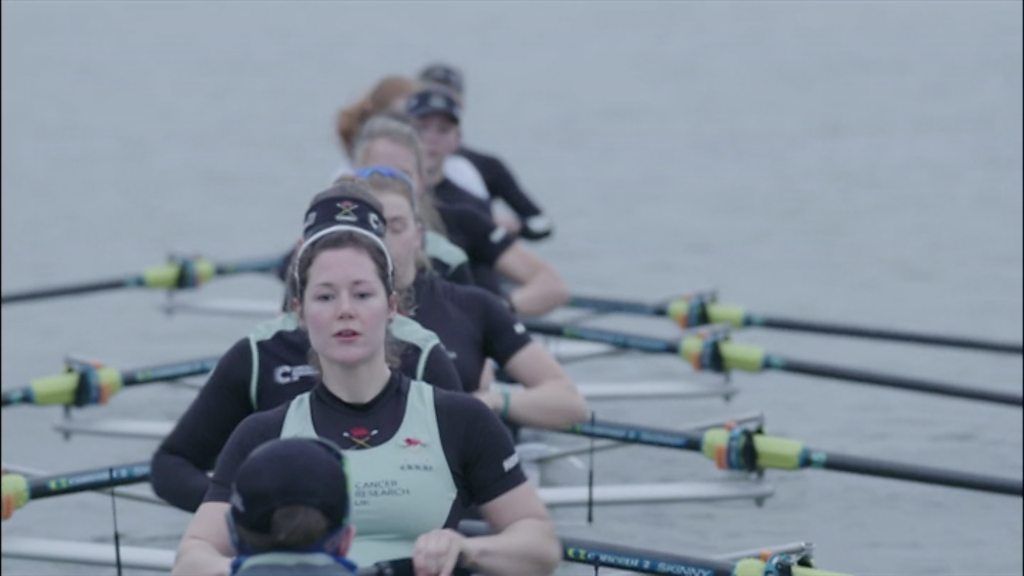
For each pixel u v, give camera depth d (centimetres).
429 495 2434
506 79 12769
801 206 8306
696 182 9019
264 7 16362
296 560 2011
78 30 15075
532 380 3531
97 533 4369
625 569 2858
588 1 16350
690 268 7212
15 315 6631
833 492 4709
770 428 5272
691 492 4019
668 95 11931
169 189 8994
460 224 4738
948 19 14638
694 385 5103
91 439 5184
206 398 2923
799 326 5253
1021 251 7300
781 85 12125
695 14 15625
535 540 2458
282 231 8112
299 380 2867
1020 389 5659
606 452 4938
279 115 11300
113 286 5825
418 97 4781
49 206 8588
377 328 2416
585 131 10712
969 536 4403
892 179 8825
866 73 12444
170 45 14412
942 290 6756
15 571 4088
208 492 2477
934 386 4600
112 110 11444
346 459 2109
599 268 7262
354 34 15000
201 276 5894
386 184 3300
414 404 2459
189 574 2378
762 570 2766
